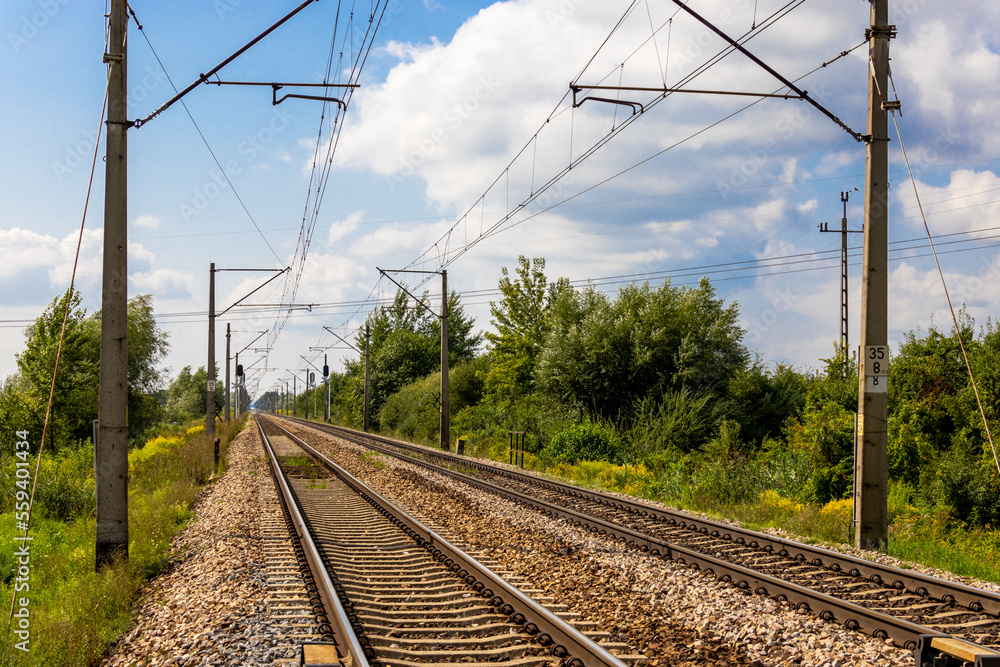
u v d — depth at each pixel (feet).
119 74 32.37
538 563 30.91
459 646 20.29
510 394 133.28
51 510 49.08
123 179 32.32
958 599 24.82
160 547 34.30
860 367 37.96
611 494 53.88
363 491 55.77
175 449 89.66
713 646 20.61
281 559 31.22
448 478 65.26
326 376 242.17
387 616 23.20
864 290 37.83
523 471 75.20
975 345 60.59
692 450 77.92
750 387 86.07
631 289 98.89
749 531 36.35
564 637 19.88
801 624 21.94
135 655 20.34
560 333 101.60
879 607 24.71
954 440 52.85
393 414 171.01
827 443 50.52
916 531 40.06
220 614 22.65
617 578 28.17
